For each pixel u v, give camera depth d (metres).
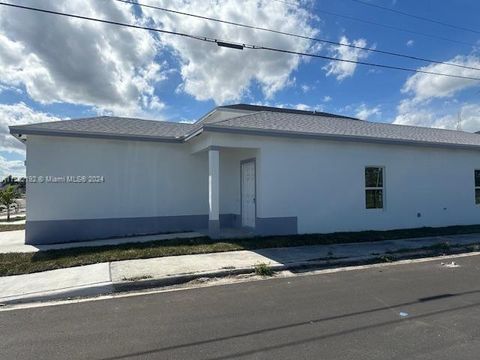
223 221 14.48
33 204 11.44
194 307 5.66
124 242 10.77
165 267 7.91
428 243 11.03
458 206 15.33
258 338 4.39
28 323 5.10
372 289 6.52
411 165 14.33
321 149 12.58
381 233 12.51
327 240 11.04
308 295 6.19
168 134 13.32
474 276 7.45
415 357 3.82
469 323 4.78
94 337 4.54
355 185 13.12
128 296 6.40
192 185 13.59
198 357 3.92
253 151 12.53
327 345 4.15
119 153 12.55
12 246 10.79
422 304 5.62
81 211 11.98
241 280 7.36
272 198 11.78
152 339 4.44
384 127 16.42
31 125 11.41
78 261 8.38
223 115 17.00
